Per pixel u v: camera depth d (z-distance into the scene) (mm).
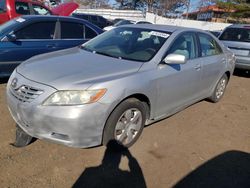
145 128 4121
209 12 43250
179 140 3916
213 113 5117
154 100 3650
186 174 3176
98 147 3467
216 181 3111
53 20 5961
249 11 40250
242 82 8078
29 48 5473
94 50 4148
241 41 8297
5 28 5453
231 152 3770
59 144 3133
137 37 4176
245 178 3225
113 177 2986
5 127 3730
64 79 2977
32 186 2729
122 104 3199
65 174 2947
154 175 3098
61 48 6000
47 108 2854
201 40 4781
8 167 2939
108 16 31438
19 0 8859
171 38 4035
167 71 3764
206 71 4762
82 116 2855
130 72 3354
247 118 5086
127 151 3477
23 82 3094
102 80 3035
